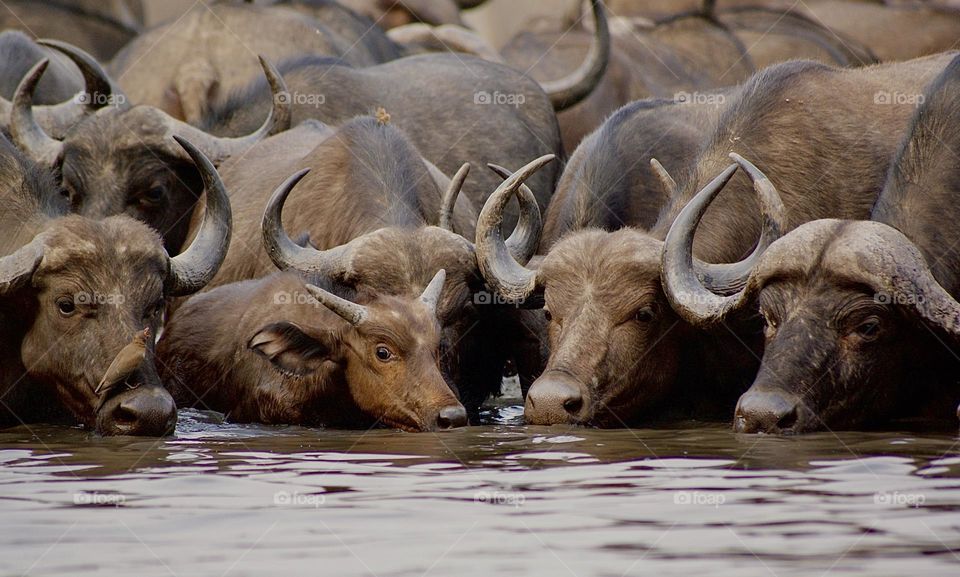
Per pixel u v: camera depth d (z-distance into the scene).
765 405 12.95
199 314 16.03
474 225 17.62
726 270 14.23
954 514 9.68
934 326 12.96
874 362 13.25
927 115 14.45
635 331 14.23
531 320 15.73
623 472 11.23
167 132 18.73
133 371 13.56
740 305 13.60
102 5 33.72
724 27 29.17
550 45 27.73
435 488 10.67
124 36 33.69
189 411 15.61
